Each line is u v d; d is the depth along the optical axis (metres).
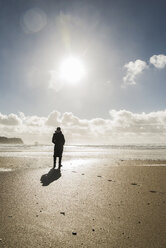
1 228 5.40
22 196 8.17
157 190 9.38
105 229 5.48
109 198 8.10
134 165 17.89
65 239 4.95
